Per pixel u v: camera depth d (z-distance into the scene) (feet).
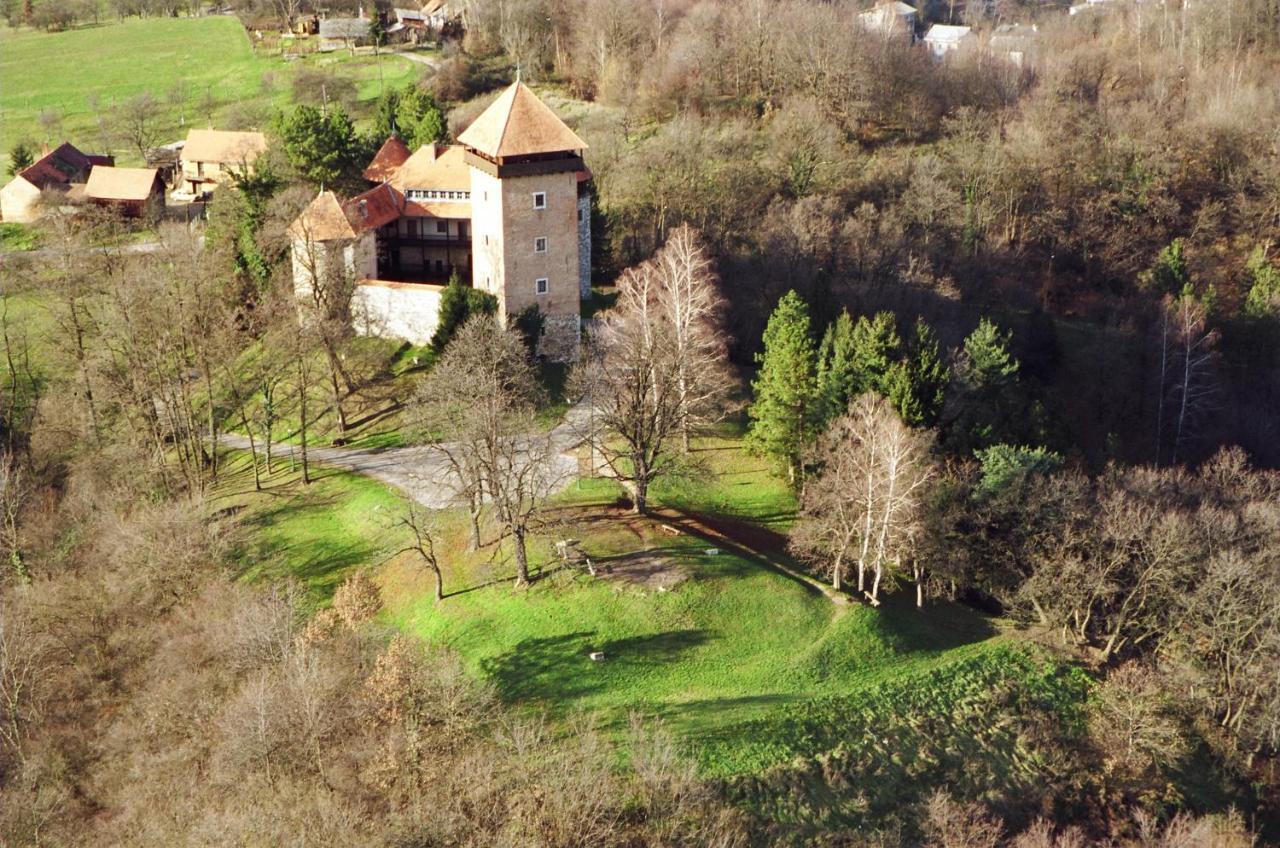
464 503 273.95
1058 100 536.42
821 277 354.95
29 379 365.61
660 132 514.27
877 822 199.00
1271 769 226.38
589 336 335.88
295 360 329.52
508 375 293.64
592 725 207.31
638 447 266.98
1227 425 363.56
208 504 294.05
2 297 404.98
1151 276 426.51
